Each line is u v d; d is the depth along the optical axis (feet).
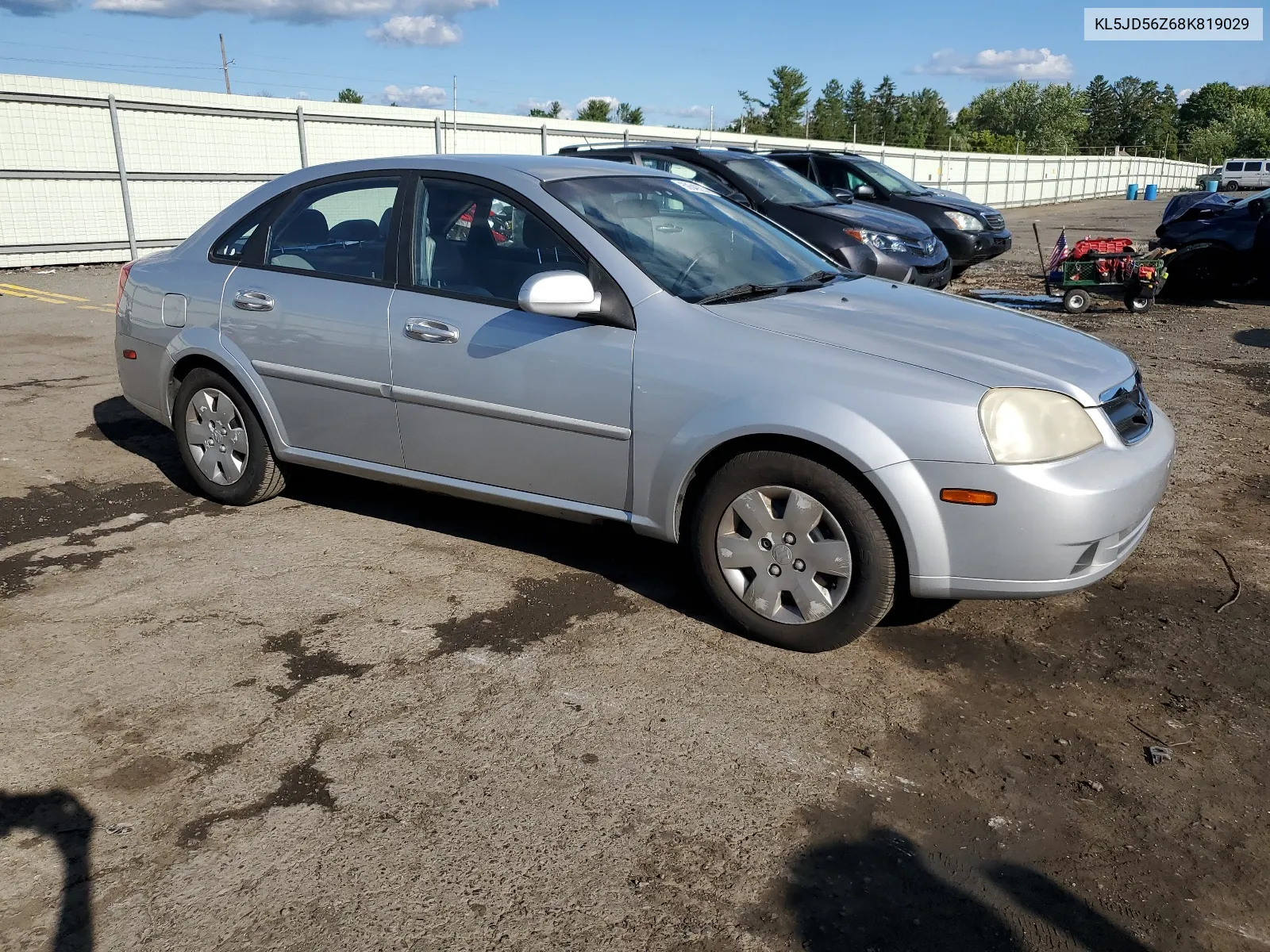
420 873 7.86
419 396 13.07
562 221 12.30
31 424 20.36
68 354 27.35
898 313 12.09
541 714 10.06
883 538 10.46
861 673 10.89
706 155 32.27
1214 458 18.52
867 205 33.60
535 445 12.38
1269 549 14.24
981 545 10.12
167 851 8.09
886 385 10.32
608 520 12.16
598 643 11.50
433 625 11.94
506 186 12.82
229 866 7.93
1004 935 7.29
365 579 13.23
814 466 10.56
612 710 10.15
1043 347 11.39
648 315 11.55
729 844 8.21
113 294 39.68
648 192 13.96
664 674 10.85
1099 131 433.48
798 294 12.55
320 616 12.16
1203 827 8.45
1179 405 22.44
